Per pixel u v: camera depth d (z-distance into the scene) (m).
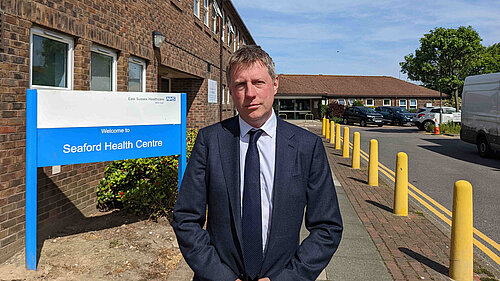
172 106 4.63
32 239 3.60
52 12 4.47
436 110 25.36
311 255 1.72
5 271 3.59
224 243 1.76
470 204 3.70
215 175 1.79
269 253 1.72
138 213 5.43
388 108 32.34
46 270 3.63
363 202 6.59
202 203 1.85
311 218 1.84
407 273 3.82
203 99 12.43
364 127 28.91
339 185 7.93
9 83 3.84
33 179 3.61
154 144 4.50
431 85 27.52
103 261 3.87
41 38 4.50
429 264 4.05
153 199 5.19
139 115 4.35
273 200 1.74
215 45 14.51
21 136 4.02
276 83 1.92
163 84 11.48
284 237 1.74
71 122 3.85
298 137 1.85
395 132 23.44
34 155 3.61
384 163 11.38
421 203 6.92
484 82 12.48
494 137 11.87
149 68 7.46
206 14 13.04
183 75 11.22
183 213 1.83
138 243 4.36
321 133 21.73
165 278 3.57
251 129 1.82
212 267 1.70
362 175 9.09
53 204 4.65
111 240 4.44
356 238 4.79
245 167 1.79
